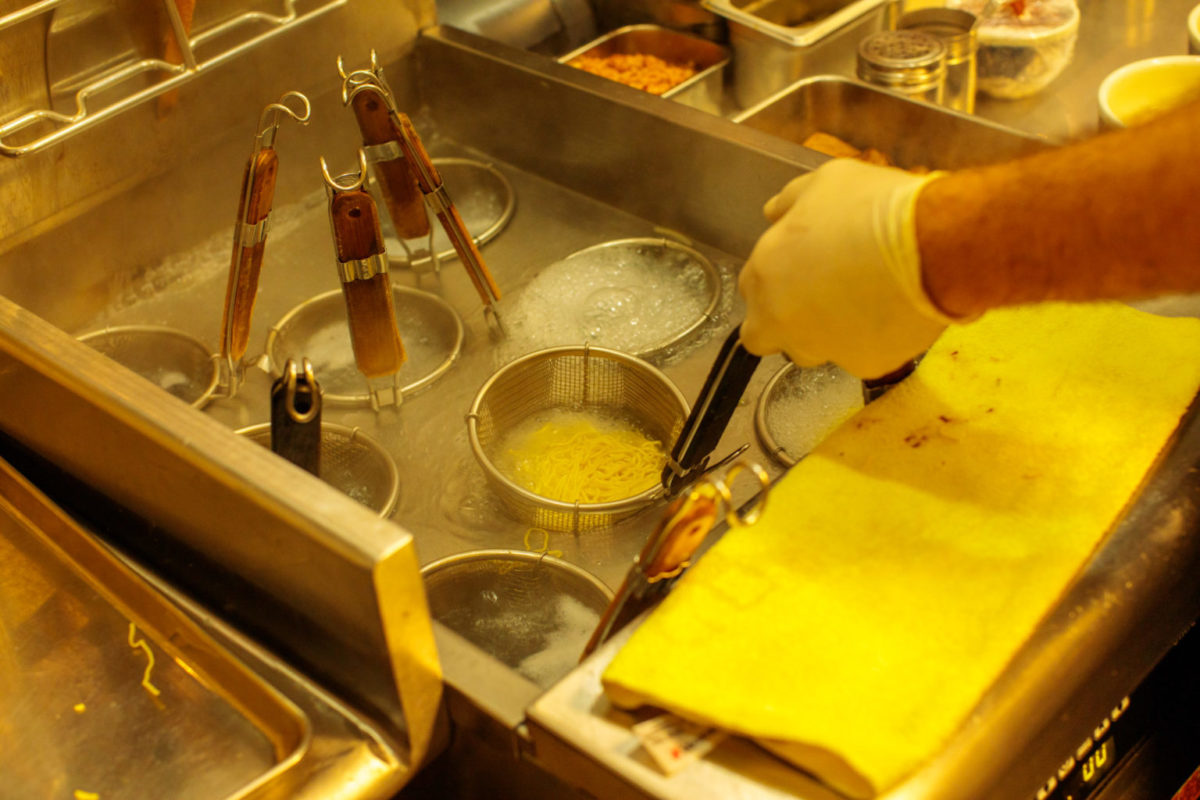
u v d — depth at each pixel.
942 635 0.59
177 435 0.68
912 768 0.54
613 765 0.58
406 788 0.82
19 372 0.80
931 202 0.59
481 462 0.94
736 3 1.57
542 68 1.29
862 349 0.66
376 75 0.99
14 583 0.83
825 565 0.63
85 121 1.01
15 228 1.05
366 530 0.60
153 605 0.79
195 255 1.24
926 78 1.36
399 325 1.19
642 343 1.13
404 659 0.65
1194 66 1.19
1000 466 0.68
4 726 0.74
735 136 1.15
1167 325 0.77
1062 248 0.54
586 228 1.31
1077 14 1.47
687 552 0.62
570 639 0.87
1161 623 0.69
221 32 1.15
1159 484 0.70
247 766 0.70
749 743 0.58
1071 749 0.65
